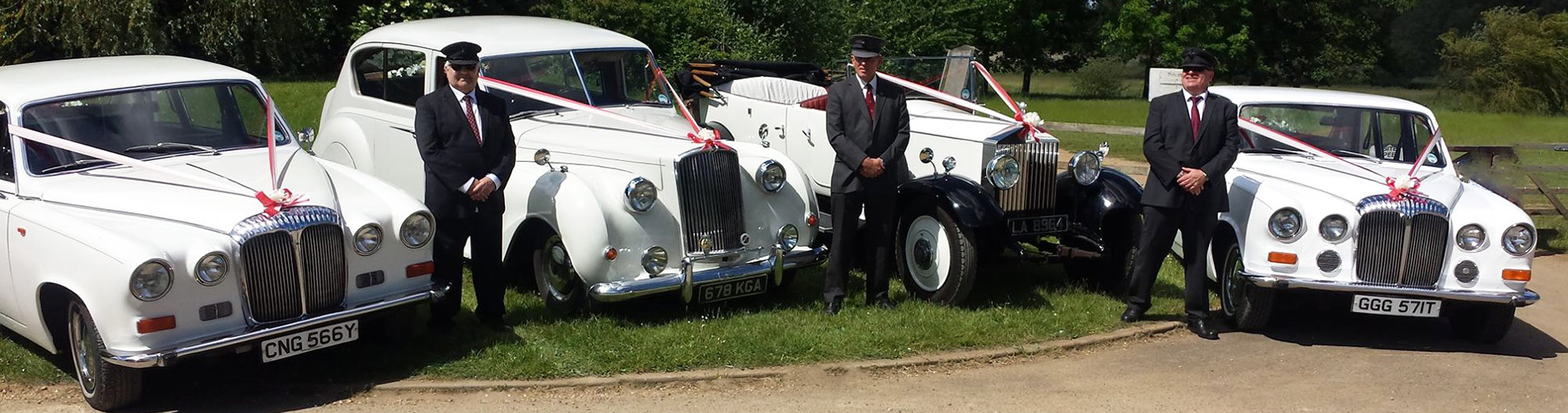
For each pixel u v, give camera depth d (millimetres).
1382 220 6551
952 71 9953
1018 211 7348
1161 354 6535
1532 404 5781
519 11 24984
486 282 6496
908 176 7457
